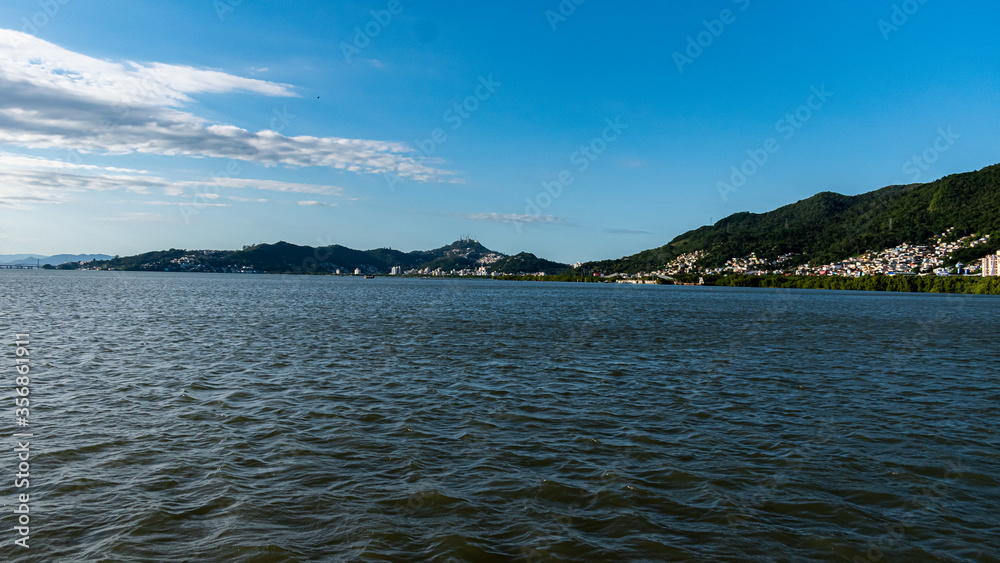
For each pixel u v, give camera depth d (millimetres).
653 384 26125
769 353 37812
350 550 10336
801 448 16734
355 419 18938
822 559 10383
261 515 11633
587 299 121250
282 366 28734
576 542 10820
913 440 17781
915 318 76375
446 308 79562
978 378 29375
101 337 39156
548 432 17938
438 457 15367
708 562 10195
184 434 16906
